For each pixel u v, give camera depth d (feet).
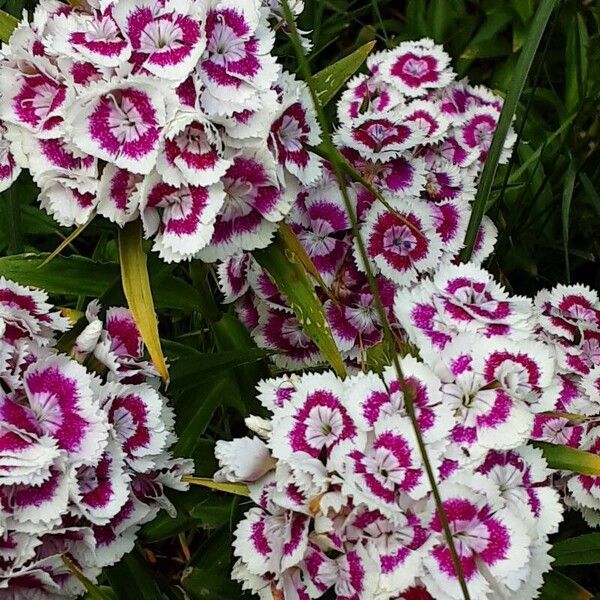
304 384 1.16
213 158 1.20
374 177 1.41
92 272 1.38
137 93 1.18
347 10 2.05
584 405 1.33
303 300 1.28
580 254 1.70
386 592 1.08
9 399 1.14
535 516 1.16
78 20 1.23
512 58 1.94
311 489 1.10
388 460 1.11
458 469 1.13
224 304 1.56
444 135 1.48
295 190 1.27
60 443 1.14
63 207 1.25
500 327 1.22
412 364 1.15
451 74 1.52
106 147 1.19
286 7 1.11
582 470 1.20
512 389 1.16
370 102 1.53
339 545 1.09
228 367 1.36
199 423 1.41
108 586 1.37
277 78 1.24
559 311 1.39
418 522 1.10
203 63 1.21
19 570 1.14
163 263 1.35
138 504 1.22
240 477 1.14
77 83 1.20
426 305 1.24
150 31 1.19
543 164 1.77
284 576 1.13
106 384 1.20
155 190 1.21
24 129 1.24
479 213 1.42
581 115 1.77
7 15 1.34
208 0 1.21
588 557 1.30
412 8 1.96
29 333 1.19
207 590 1.27
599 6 1.82
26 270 1.36
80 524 1.18
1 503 1.11
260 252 1.29
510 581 1.11
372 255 1.37
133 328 1.26
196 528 1.49
